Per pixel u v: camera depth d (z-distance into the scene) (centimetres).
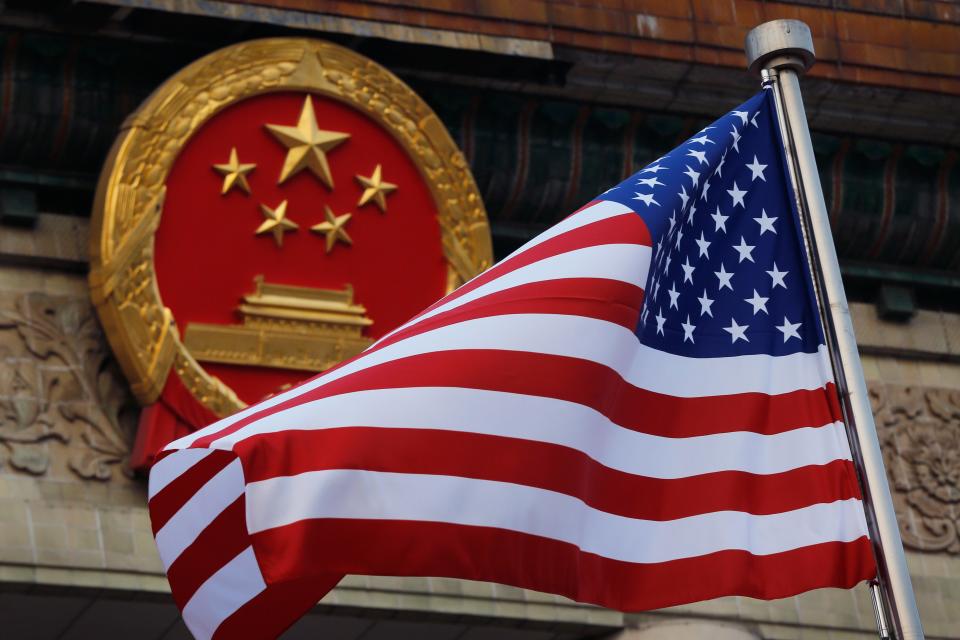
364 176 2438
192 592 1526
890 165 2822
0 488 2247
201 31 2406
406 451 1424
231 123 2383
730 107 2689
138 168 2309
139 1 2309
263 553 1387
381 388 1444
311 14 2425
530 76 2562
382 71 2456
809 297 1611
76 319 2345
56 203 2389
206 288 2338
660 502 1512
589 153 2627
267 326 2353
